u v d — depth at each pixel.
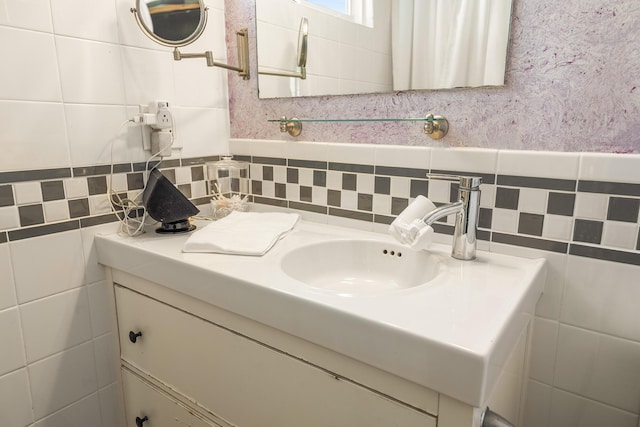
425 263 0.93
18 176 0.94
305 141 1.21
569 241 0.84
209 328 0.88
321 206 1.20
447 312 0.64
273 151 1.28
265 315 0.75
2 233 0.93
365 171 1.09
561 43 0.80
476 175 0.92
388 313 0.63
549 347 0.89
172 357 0.99
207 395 0.92
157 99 1.19
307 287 0.73
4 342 0.97
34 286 1.00
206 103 1.32
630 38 0.73
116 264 1.06
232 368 0.85
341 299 0.68
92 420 1.17
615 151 0.78
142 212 1.20
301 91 1.20
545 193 0.85
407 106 1.01
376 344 0.61
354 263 1.04
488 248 0.94
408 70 0.99
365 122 1.09
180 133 1.26
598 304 0.83
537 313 0.90
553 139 0.84
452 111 0.95
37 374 1.03
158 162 1.22
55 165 1.00
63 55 0.99
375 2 1.02
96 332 1.14
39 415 1.05
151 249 0.97
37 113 0.96
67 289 1.07
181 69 1.24
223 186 1.37
